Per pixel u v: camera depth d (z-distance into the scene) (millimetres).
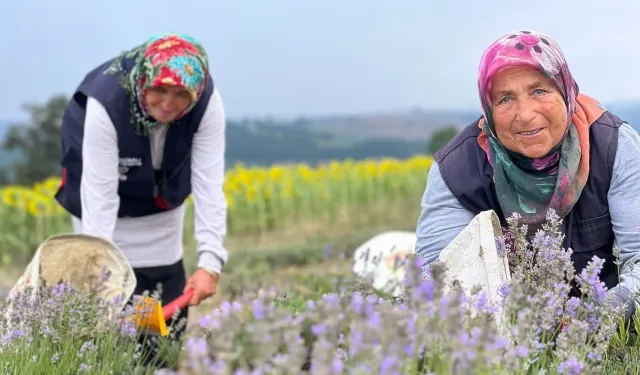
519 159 3377
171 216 4934
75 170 4535
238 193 13258
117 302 3738
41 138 37375
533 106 3211
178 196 4766
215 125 4531
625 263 3305
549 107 3205
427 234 3543
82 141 4438
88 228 4332
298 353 1842
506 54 3225
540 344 2518
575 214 3410
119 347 3553
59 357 3396
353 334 2027
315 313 2242
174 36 4211
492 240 2992
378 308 2178
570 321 2795
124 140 4348
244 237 12789
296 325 2012
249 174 13461
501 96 3271
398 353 1891
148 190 4621
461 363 1943
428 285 2164
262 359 1875
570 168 3289
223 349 1971
